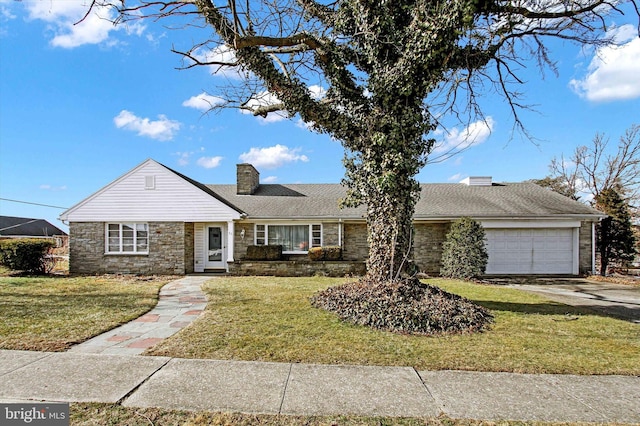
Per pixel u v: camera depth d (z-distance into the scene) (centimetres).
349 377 373
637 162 2322
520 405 317
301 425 279
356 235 1543
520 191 1725
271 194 1781
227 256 1560
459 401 322
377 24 691
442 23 622
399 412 301
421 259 1507
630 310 766
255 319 619
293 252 1539
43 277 1275
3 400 314
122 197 1455
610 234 1541
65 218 1438
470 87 842
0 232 3145
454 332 550
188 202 1455
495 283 1208
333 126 784
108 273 1420
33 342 486
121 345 484
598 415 301
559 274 1460
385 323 574
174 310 717
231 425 278
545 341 512
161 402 312
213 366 400
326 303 710
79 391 331
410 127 701
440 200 1622
